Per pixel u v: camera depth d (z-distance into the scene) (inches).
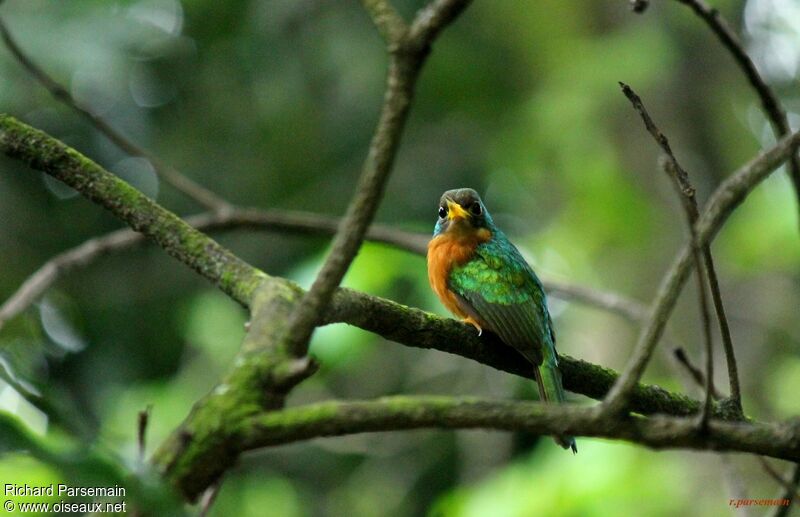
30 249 567.5
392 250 373.1
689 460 420.2
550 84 575.2
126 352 574.6
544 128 552.4
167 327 580.4
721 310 170.2
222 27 575.2
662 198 551.8
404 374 518.9
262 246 567.5
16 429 96.5
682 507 403.9
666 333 290.4
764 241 447.8
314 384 449.7
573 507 339.3
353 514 511.5
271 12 570.9
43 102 519.8
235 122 589.0
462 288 265.7
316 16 574.2
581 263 543.2
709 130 601.6
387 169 108.6
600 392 223.1
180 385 448.1
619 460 343.6
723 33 203.8
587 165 552.7
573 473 343.3
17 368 110.6
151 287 585.0
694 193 147.8
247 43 571.8
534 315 259.8
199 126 589.3
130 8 546.6
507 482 353.1
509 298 261.6
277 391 108.9
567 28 598.5
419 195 602.2
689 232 115.8
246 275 142.5
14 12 511.5
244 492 461.4
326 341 374.9
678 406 188.5
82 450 96.7
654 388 188.9
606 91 542.9
